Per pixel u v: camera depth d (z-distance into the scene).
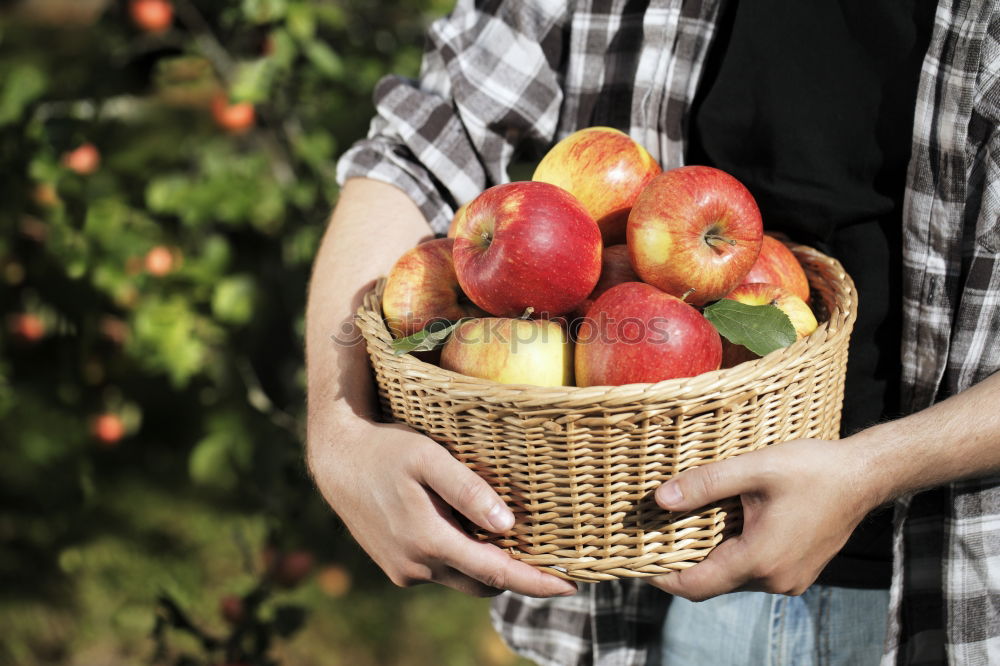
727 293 1.09
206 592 2.75
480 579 1.01
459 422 0.98
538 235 1.01
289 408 2.55
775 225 1.26
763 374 0.94
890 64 1.14
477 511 0.97
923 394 1.17
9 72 2.46
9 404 2.75
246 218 2.51
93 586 2.77
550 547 1.00
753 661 1.29
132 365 2.79
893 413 1.22
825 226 1.20
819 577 1.26
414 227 1.33
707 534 1.00
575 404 0.90
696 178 1.05
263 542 2.64
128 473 3.18
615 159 1.16
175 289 2.56
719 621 1.32
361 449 1.07
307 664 2.59
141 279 2.52
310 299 1.29
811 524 0.97
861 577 1.25
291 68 2.44
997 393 1.00
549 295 1.03
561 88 1.37
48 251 2.51
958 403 1.01
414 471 1.00
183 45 2.47
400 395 1.06
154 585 2.77
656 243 1.04
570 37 1.35
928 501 1.17
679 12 1.25
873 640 1.27
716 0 1.23
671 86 1.27
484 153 1.36
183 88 2.64
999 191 1.07
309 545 2.48
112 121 2.53
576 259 1.03
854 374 1.21
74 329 2.69
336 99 2.48
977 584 1.13
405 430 1.05
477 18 1.37
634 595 1.47
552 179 1.19
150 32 2.43
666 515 0.99
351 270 1.27
